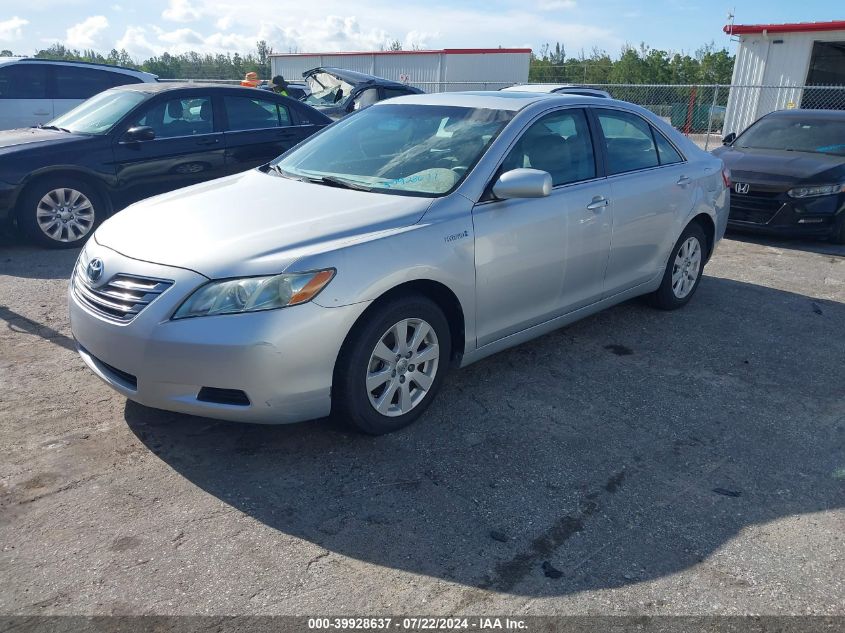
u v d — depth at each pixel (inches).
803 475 133.2
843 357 192.5
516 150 161.2
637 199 190.2
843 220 320.2
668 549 110.4
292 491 122.6
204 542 108.8
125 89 312.0
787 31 730.2
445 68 976.9
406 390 142.1
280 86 511.8
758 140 374.9
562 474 130.6
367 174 161.2
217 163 308.7
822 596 100.9
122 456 131.6
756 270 282.2
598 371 177.5
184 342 119.4
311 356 123.3
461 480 127.5
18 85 413.4
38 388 157.6
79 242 284.5
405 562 105.8
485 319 154.6
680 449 141.3
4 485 121.2
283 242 127.6
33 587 98.5
